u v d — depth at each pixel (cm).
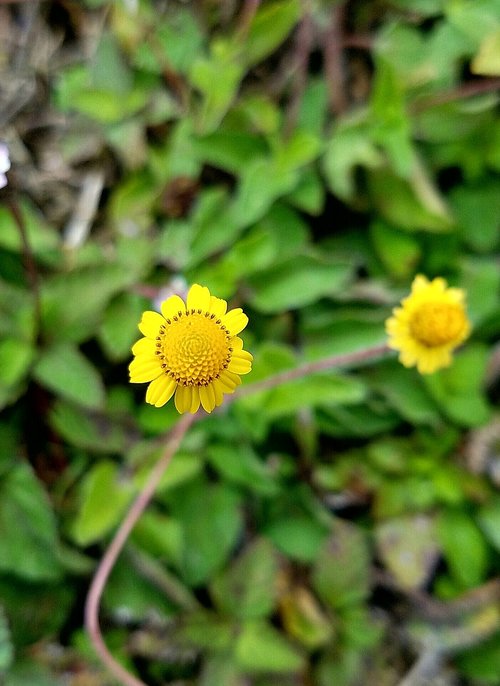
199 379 21
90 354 26
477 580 26
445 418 27
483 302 27
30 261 25
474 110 27
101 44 27
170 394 21
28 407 26
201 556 25
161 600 25
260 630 25
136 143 27
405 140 26
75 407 26
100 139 27
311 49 28
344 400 25
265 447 27
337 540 26
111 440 26
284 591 26
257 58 27
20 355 25
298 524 26
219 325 21
